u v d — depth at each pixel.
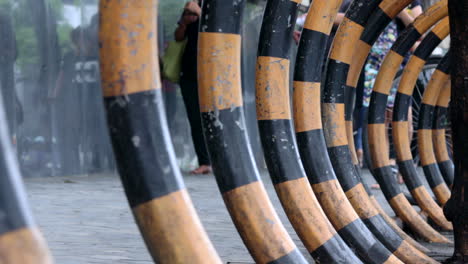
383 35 7.66
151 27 1.35
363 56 4.11
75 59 9.38
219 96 1.98
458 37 2.99
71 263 3.75
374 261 2.95
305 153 2.92
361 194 3.55
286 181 2.53
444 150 6.23
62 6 9.22
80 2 9.37
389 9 3.94
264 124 2.54
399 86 5.10
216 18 1.97
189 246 1.33
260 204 1.97
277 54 2.53
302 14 6.57
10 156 0.83
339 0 2.90
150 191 1.33
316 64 2.92
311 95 2.91
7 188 0.81
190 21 9.62
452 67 3.05
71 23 9.33
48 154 9.15
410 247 3.54
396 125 5.17
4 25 8.69
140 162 1.33
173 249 1.33
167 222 1.33
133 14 1.33
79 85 9.43
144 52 1.34
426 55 4.98
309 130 2.92
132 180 1.33
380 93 4.64
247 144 2.00
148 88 1.35
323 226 2.54
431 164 5.75
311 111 2.91
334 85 3.54
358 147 8.76
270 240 1.96
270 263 1.97
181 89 9.91
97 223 5.24
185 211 1.34
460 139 3.10
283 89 2.55
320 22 2.89
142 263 3.78
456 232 3.23
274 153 2.54
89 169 9.56
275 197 7.26
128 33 1.33
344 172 3.54
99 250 4.15
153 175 1.33
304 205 2.53
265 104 2.54
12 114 8.75
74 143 9.40
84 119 9.50
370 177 9.72
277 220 1.99
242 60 11.07
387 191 4.76
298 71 2.92
